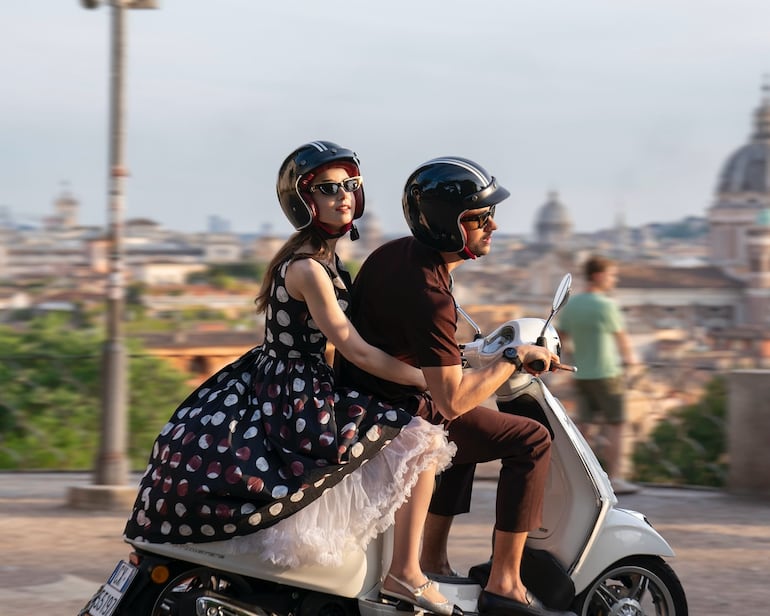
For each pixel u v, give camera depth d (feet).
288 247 12.35
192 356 37.32
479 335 14.12
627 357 28.40
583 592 13.76
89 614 12.03
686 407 32.07
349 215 12.35
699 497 27.94
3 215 208.33
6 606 16.87
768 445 27.71
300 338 12.21
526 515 13.00
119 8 26.00
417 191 12.54
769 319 346.33
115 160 26.11
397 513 12.35
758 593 18.29
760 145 467.52
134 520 12.08
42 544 21.29
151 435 35.83
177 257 328.90
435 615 12.53
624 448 28.94
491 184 12.67
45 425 34.96
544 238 481.46
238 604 12.02
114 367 25.76
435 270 12.59
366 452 11.96
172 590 12.47
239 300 231.09
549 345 13.05
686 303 347.56
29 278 196.03
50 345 42.50
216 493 11.53
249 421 11.98
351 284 12.90
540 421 13.70
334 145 12.38
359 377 12.72
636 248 509.35
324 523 11.80
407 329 12.39
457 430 12.96
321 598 12.35
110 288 25.71
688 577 19.35
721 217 460.14
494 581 13.15
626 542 13.70
